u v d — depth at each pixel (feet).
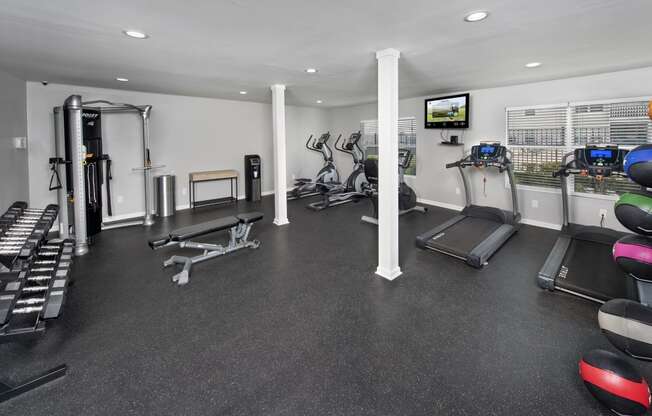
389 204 10.39
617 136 13.57
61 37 8.41
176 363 6.72
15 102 13.19
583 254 11.26
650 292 6.12
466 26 7.73
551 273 9.84
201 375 6.37
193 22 7.38
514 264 11.76
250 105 23.66
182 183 20.80
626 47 9.60
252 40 8.68
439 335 7.61
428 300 9.25
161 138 19.58
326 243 14.26
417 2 6.36
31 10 6.70
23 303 6.75
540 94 15.57
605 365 5.36
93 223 14.71
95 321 8.26
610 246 11.88
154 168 19.44
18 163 13.25
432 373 6.36
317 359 6.81
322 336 7.61
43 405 5.63
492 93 17.38
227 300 9.34
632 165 6.07
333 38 8.55
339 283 10.39
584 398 5.70
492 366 6.54
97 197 15.03
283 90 15.93
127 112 18.04
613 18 7.29
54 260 9.05
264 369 6.52
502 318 8.29
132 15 6.96
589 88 14.03
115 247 13.91
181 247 12.50
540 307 8.79
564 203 13.92
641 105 12.84
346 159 27.50
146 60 10.80
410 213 19.45
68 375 6.35
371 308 8.84
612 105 13.56
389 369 6.49
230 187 23.22
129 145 18.38
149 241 10.84
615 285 9.04
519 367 6.50
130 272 11.30
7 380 6.23
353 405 5.61
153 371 6.48
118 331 7.84
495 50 9.82
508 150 16.08
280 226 16.96
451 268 11.48
